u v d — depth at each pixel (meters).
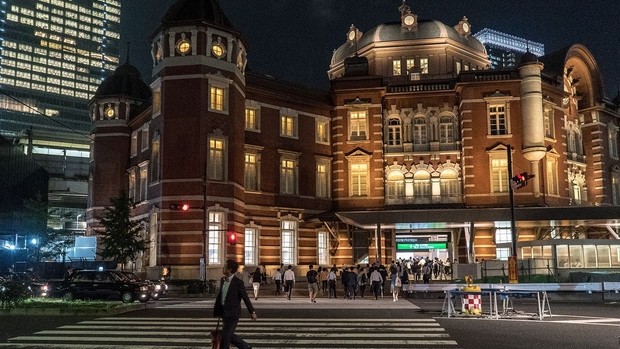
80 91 170.50
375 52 53.75
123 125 51.38
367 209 45.19
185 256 37.19
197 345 13.80
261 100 44.00
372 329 16.59
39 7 166.62
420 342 14.05
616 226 44.97
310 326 17.31
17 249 52.94
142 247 40.47
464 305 20.52
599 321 18.58
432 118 46.41
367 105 46.31
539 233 43.06
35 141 117.06
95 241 49.81
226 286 10.93
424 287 30.70
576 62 52.34
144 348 13.39
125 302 25.91
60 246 51.25
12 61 159.12
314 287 27.94
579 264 34.00
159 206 38.22
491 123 44.81
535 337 14.82
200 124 38.22
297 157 45.19
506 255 43.12
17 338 15.06
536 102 43.91
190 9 39.81
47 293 27.67
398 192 45.97
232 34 40.59
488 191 43.91
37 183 68.56
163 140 38.59
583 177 51.44
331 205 46.50
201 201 37.69
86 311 21.22
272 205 43.28
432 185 45.66
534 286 28.89
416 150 46.28
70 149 120.62
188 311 22.64
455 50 53.84
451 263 42.16
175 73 38.97
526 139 43.75
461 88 45.25
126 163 51.06
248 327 17.05
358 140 46.28
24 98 159.25
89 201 52.50
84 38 174.75
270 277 42.22
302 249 44.56
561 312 21.89
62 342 14.37
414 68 52.72
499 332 15.84
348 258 45.44
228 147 39.31
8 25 159.88
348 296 31.16
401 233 45.94
